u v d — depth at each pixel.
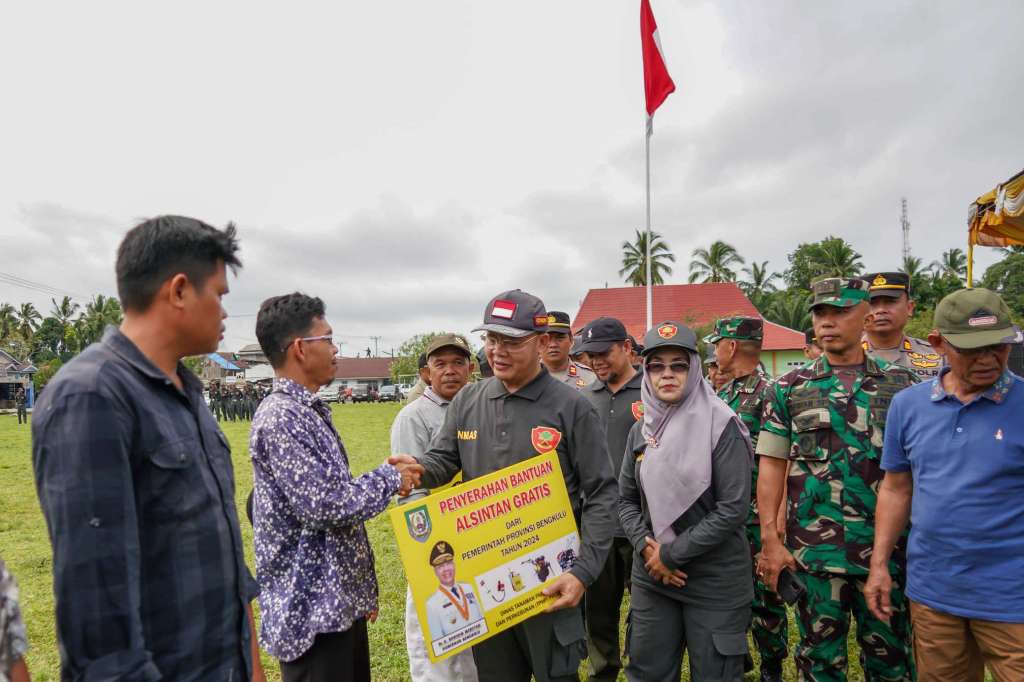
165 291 1.58
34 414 1.42
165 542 1.52
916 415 2.54
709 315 35.56
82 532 1.33
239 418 27.05
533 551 2.49
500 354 2.59
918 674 2.57
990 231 6.93
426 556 2.33
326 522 2.13
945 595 2.40
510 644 2.63
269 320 2.32
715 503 2.78
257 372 61.47
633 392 4.10
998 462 2.28
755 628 3.67
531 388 2.66
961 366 2.32
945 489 2.39
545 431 2.60
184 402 1.66
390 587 5.41
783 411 3.13
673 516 2.80
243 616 1.70
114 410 1.42
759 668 3.97
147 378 1.55
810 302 3.11
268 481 2.23
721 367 4.07
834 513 2.90
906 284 4.09
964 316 2.27
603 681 3.63
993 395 2.33
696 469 2.77
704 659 2.68
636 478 3.09
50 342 70.38
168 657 1.51
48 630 4.55
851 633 4.33
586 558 2.49
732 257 48.19
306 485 2.13
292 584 2.19
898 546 2.82
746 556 2.81
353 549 2.33
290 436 2.17
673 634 2.83
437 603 2.32
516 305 2.58
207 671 1.57
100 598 1.33
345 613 2.22
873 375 2.97
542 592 2.46
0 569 1.36
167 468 1.52
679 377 2.85
